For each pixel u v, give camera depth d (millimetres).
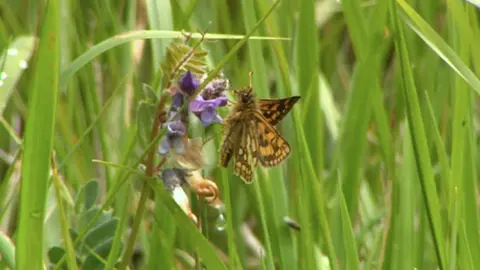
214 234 447
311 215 390
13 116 481
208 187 306
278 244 384
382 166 460
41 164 290
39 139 289
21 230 293
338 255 403
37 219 293
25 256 295
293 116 387
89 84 452
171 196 308
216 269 312
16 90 481
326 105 470
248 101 321
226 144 322
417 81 485
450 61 378
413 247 382
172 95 298
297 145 387
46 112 288
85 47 481
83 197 372
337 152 415
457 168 374
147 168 307
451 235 367
